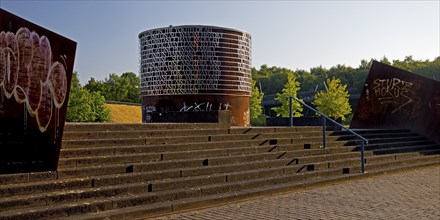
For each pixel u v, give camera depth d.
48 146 8.06
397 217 8.00
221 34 25.92
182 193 8.87
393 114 21.39
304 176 11.76
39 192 7.55
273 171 11.44
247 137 13.28
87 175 8.60
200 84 25.53
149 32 26.28
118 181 8.67
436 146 19.55
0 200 6.91
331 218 7.85
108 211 7.61
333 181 11.96
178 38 25.50
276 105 81.38
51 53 8.07
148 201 8.31
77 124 9.96
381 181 12.54
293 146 13.77
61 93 8.27
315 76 117.44
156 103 26.00
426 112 20.34
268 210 8.47
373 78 21.89
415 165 15.46
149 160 10.02
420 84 20.45
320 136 15.59
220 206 8.83
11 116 7.43
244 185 10.12
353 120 22.52
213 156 11.37
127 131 10.77
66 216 7.20
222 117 13.70
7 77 7.32
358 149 15.65
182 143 11.30
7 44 7.27
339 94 56.16
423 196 10.16
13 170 7.55
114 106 39.59
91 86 76.44
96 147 9.61
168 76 25.69
